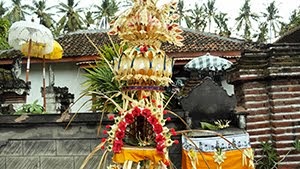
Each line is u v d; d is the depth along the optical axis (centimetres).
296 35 1253
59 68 1336
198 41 1312
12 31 900
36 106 691
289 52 552
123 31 353
